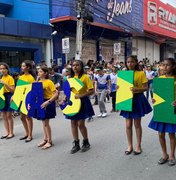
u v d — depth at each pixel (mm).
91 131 8344
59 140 7480
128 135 6277
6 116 7801
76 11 18453
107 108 12562
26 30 17938
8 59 17703
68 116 6324
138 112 6070
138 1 26781
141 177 5109
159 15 30703
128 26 25078
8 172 5484
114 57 26062
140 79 6062
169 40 34969
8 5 20719
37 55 18938
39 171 5484
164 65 5465
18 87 7363
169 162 5617
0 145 7184
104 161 5906
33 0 19859
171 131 5348
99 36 23562
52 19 19125
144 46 30922
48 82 6723
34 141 7434
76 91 6227
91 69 15883
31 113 6832
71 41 21141
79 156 6230
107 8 22422
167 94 5305
